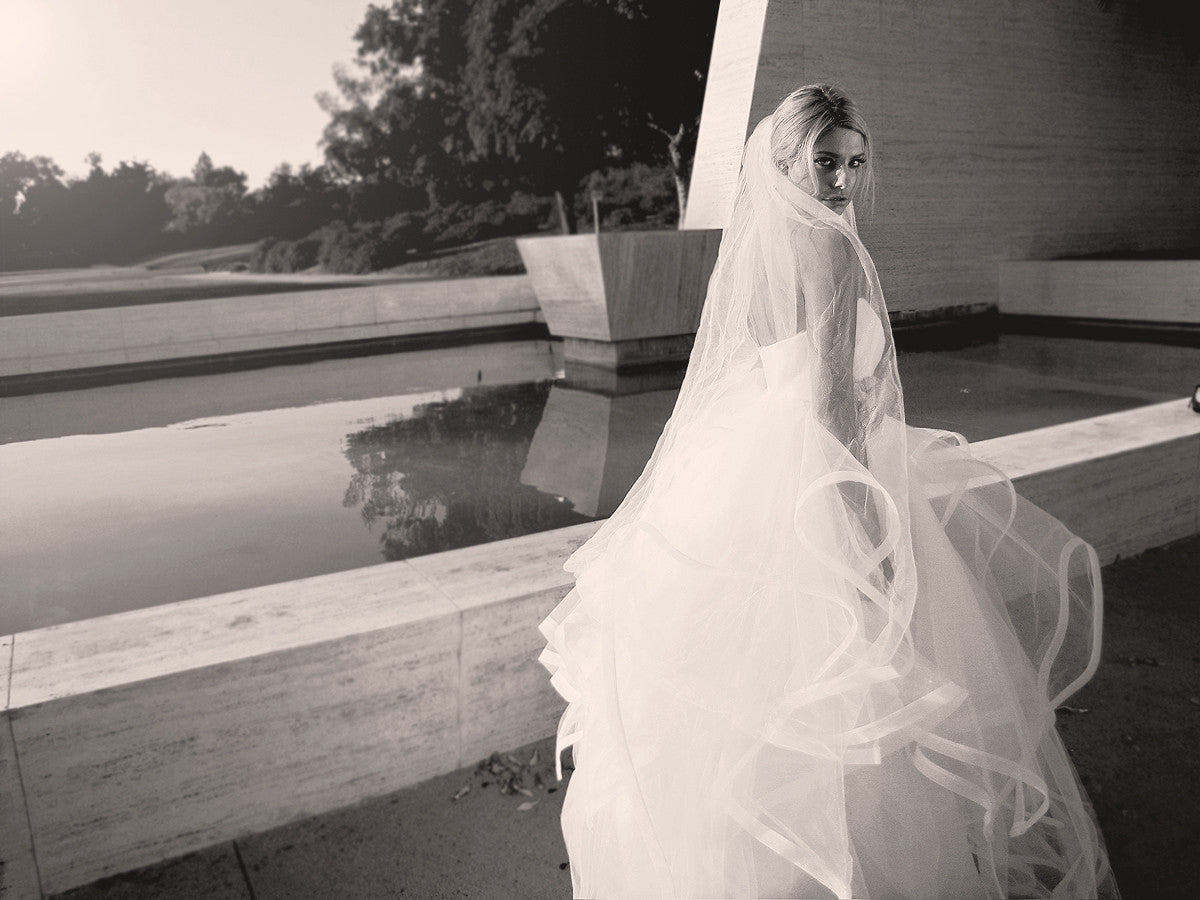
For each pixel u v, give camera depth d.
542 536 2.75
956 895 1.55
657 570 1.65
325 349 10.80
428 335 11.75
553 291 8.34
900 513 1.59
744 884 1.45
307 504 4.06
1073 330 8.29
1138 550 3.73
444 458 4.86
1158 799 2.15
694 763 1.50
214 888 1.88
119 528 3.80
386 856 1.98
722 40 7.32
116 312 9.52
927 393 4.71
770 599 1.55
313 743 2.08
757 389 1.71
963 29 7.09
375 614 2.17
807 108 1.55
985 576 1.91
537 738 2.39
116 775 1.87
